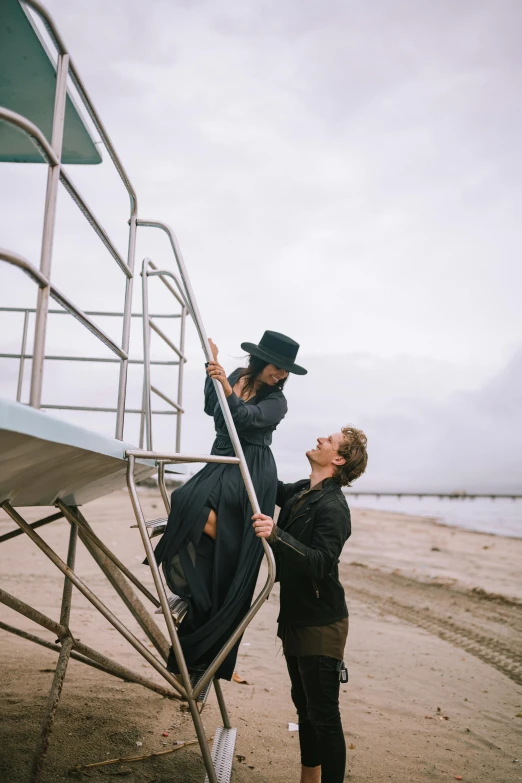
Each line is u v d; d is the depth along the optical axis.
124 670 3.51
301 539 2.93
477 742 4.09
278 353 3.10
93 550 3.01
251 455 2.96
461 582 10.33
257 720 4.02
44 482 2.37
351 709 4.55
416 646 6.53
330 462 3.14
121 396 2.86
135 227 3.11
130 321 2.98
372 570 11.36
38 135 1.88
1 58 3.09
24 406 1.63
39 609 6.46
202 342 2.79
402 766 3.59
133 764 3.12
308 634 2.82
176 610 2.64
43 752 2.44
